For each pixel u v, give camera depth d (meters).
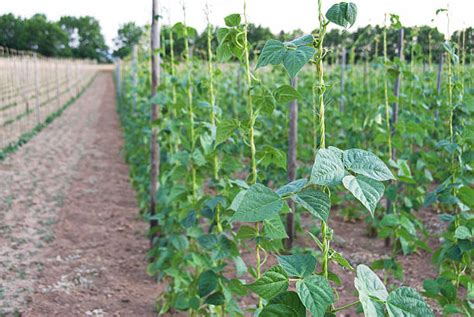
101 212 6.70
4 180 8.40
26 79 15.64
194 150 3.58
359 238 5.62
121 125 16.03
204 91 4.49
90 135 14.76
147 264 4.94
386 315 1.53
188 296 3.35
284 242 4.71
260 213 1.45
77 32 65.06
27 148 11.88
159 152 4.89
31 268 4.77
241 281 2.90
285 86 2.24
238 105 9.35
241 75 9.88
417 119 5.43
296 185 1.54
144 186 5.98
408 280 4.50
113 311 3.97
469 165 3.29
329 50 1.76
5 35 48.50
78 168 9.72
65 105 22.84
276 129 7.23
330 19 1.57
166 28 4.88
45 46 50.41
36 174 9.02
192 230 3.53
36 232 5.79
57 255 5.13
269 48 1.61
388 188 3.89
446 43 3.49
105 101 27.36
